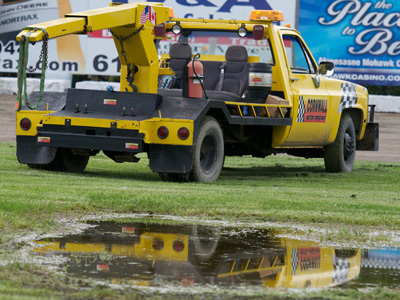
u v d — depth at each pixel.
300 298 11.92
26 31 23.56
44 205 18.56
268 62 30.41
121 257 14.37
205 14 62.59
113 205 19.47
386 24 62.66
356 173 33.88
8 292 11.02
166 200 20.52
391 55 62.78
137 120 25.30
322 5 62.59
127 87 28.17
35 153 27.62
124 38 27.38
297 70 31.72
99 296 11.40
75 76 69.25
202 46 30.97
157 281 12.69
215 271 13.69
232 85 29.83
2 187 21.34
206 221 18.58
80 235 16.16
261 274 13.62
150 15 27.62
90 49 64.81
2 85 66.06
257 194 23.12
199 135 26.05
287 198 22.48
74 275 12.73
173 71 30.31
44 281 12.08
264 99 29.45
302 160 41.06
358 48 62.88
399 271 14.26
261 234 17.34
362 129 36.16
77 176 26.34
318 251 15.80
